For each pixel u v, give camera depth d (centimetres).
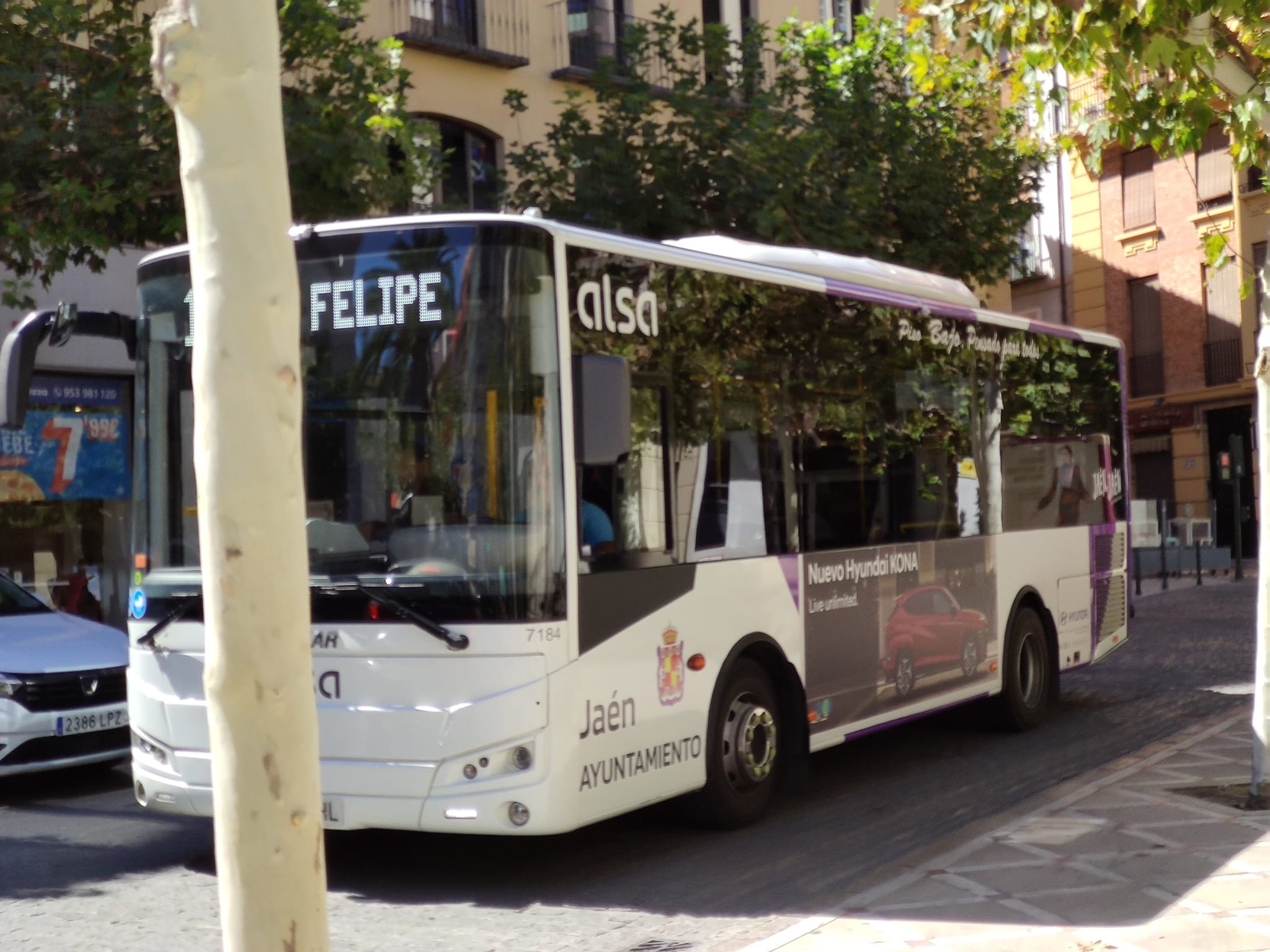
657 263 757
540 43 2155
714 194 1684
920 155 1812
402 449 678
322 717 680
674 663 746
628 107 1678
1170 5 934
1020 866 687
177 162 1325
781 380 859
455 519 668
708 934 622
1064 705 1308
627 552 715
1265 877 654
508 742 654
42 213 1338
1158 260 3681
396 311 683
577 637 674
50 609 1145
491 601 658
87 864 788
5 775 961
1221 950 547
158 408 742
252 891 313
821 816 862
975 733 1167
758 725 820
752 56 1822
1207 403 3594
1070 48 981
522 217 680
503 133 2109
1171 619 2144
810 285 902
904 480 989
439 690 662
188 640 719
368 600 675
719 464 793
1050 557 1207
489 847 795
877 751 1098
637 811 863
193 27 312
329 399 689
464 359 673
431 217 684
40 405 1689
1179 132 1048
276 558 316
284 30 1381
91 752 1004
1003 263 1906
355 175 1403
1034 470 1191
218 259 314
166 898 712
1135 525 3284
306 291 696
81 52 1353
